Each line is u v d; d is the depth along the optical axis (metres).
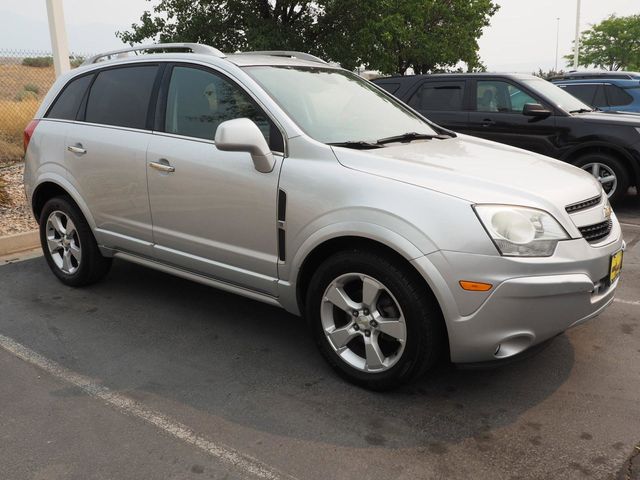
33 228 6.12
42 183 4.68
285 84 3.70
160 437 2.80
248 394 3.17
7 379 3.35
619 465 2.57
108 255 4.50
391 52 19.70
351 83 4.24
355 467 2.57
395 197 2.89
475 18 27.66
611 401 3.08
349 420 2.92
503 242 2.72
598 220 3.10
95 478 2.51
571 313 2.87
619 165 7.08
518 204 2.83
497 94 7.82
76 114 4.54
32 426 2.89
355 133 3.61
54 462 2.62
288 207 3.22
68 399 3.14
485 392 3.17
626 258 5.51
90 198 4.34
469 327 2.76
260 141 3.22
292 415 2.97
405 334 2.93
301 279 3.33
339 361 3.24
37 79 15.98
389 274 2.90
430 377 3.33
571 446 2.71
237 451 2.69
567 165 3.66
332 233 3.04
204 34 17.31
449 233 2.74
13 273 5.15
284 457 2.64
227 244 3.58
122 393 3.20
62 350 3.71
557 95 7.73
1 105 11.90
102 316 4.22
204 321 4.14
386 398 3.12
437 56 25.83
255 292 3.59
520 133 7.59
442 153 3.44
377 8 17.17
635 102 10.27
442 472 2.54
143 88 4.11
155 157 3.84
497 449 2.69
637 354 3.59
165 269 4.10
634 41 40.38
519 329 2.78
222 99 3.66
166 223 3.88
